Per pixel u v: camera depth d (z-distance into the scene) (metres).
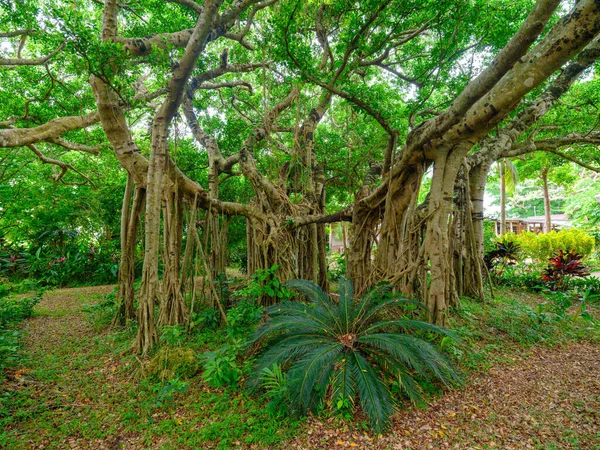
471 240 6.60
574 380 3.41
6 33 5.45
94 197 11.56
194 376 3.47
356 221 5.95
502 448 2.41
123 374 3.55
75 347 4.34
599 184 18.86
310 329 3.52
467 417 2.79
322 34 6.14
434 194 4.36
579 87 7.31
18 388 3.17
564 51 2.48
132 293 5.47
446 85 5.14
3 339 3.89
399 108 5.85
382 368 3.28
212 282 5.27
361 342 3.30
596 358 3.96
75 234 11.59
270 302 5.51
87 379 3.43
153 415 2.82
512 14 4.66
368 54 4.48
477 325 4.96
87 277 10.16
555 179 16.31
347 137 8.36
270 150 6.59
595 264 12.70
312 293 4.05
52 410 2.87
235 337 4.20
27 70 6.37
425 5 4.43
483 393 3.16
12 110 6.89
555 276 7.69
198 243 5.23
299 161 6.86
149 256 4.24
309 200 6.77
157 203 4.30
